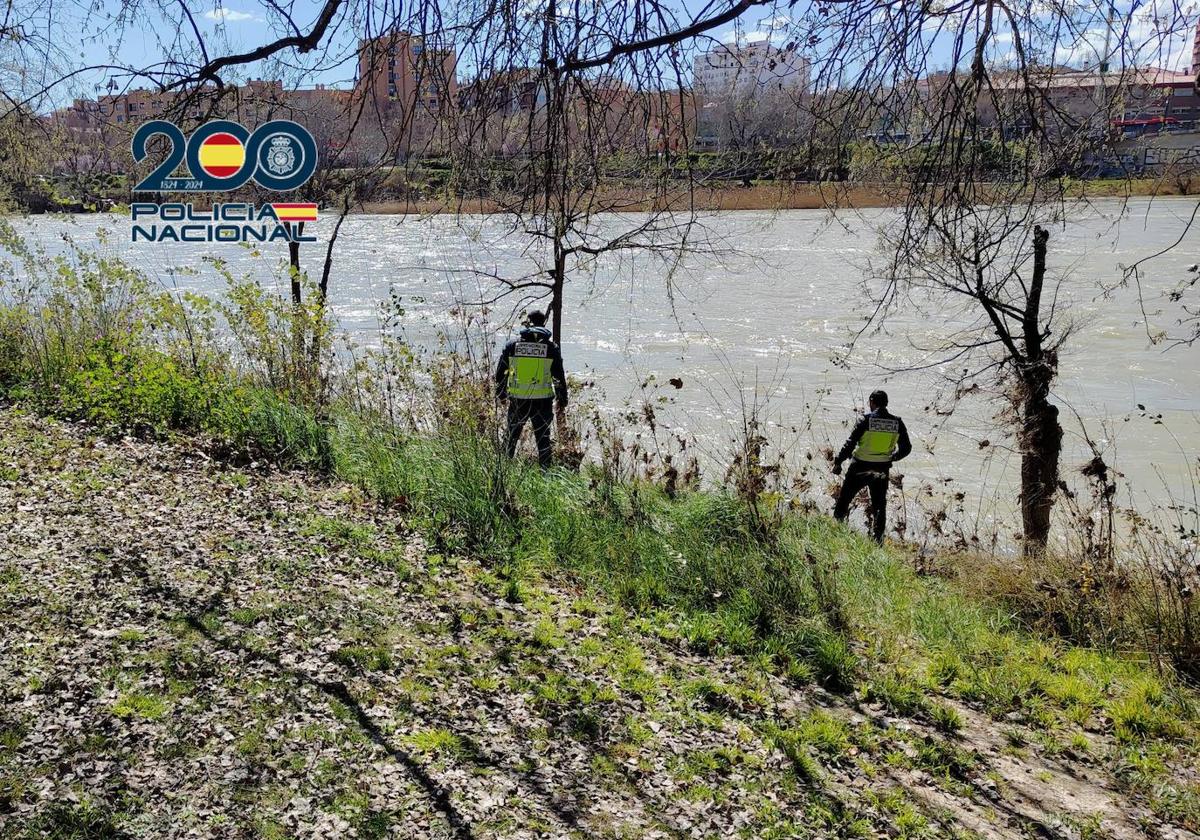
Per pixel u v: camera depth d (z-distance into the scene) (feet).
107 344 37.70
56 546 22.02
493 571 25.17
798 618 23.86
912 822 15.84
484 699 17.97
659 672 20.36
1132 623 26.05
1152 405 66.23
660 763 16.55
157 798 13.55
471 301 53.93
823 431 54.29
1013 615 27.53
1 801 12.94
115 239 88.38
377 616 20.93
